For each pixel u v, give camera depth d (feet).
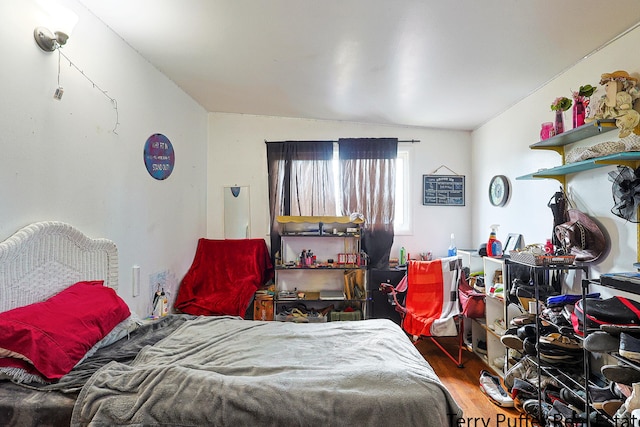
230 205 12.18
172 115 9.46
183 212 10.24
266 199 12.17
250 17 6.18
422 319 9.40
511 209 9.59
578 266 6.20
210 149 12.19
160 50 7.66
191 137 10.75
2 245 4.55
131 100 7.57
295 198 11.73
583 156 6.14
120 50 7.16
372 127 12.24
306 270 11.46
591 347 4.94
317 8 5.78
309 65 8.04
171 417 3.92
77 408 3.96
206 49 7.53
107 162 6.81
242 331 6.51
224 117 12.19
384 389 4.26
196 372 4.44
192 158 10.85
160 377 4.30
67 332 4.74
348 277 10.98
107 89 6.79
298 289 11.46
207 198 12.18
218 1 5.76
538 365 6.46
